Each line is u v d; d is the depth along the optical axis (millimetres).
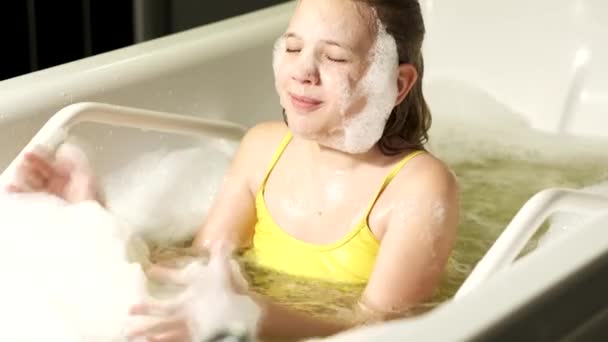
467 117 2033
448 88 2076
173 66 1700
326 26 1332
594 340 1084
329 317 1292
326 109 1348
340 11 1333
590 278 1066
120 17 2330
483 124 2014
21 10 2227
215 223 1483
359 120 1355
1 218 1391
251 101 1848
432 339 934
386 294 1305
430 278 1324
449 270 1443
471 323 958
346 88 1335
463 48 2082
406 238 1319
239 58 1812
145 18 2297
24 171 1409
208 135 1578
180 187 1647
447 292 1370
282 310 1222
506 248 1196
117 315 1256
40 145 1415
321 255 1381
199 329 1146
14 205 1402
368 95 1347
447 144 1950
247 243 1480
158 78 1675
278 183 1455
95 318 1256
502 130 1994
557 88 2004
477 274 1184
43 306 1270
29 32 2242
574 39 2004
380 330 975
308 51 1340
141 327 1140
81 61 1636
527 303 997
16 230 1380
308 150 1443
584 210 1252
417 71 1388
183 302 1173
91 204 1426
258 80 1857
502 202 1712
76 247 1362
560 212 1421
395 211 1348
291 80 1352
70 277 1319
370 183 1380
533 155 1906
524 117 2018
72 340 1221
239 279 1255
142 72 1652
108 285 1307
